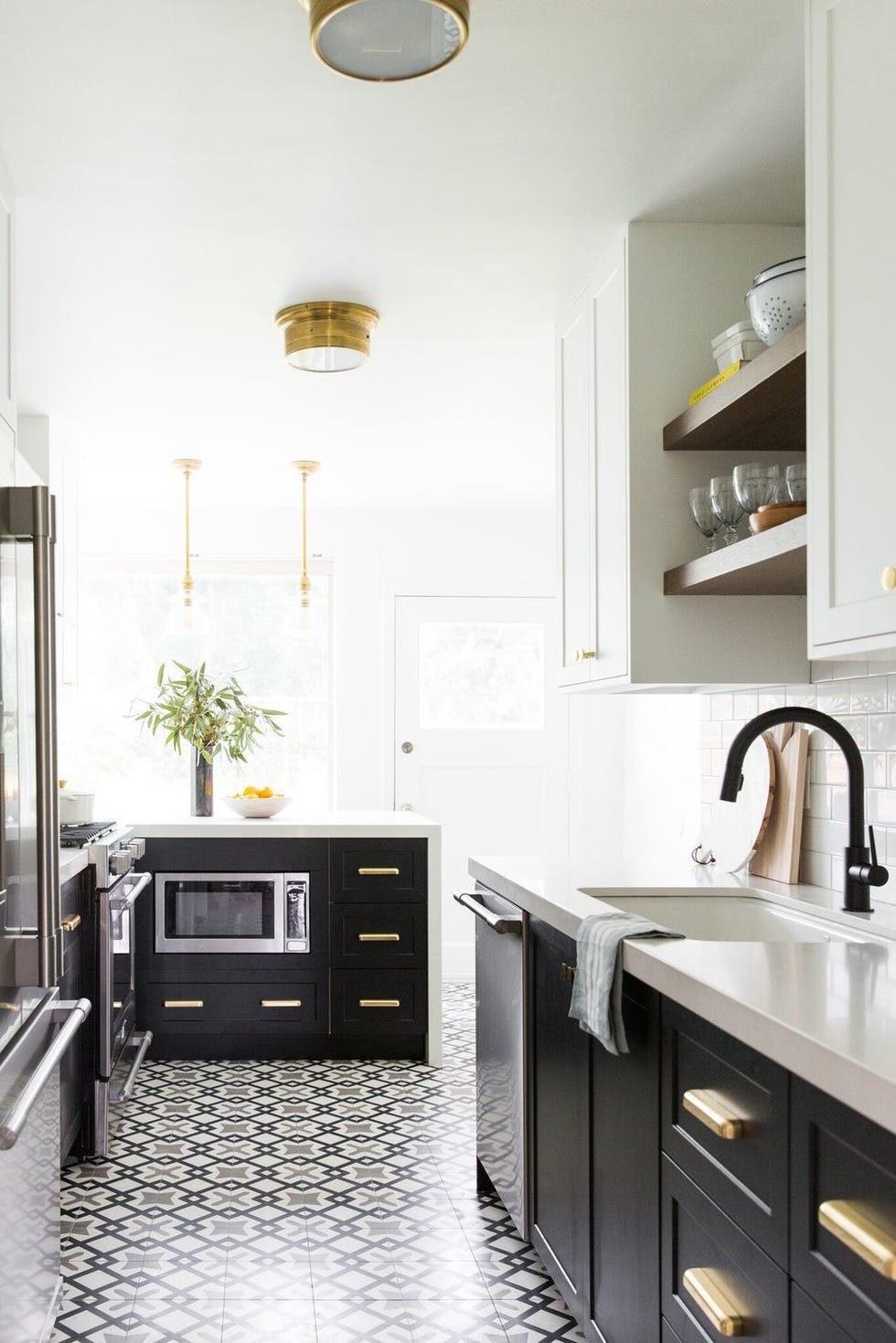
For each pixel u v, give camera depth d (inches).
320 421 173.8
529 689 248.7
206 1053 179.6
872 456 63.6
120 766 240.5
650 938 76.2
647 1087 73.9
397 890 179.6
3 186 91.2
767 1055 53.5
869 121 64.0
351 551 245.1
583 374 120.6
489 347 140.9
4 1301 72.4
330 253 112.3
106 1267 106.0
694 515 102.0
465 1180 128.0
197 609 203.0
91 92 82.4
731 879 111.1
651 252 106.6
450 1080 168.7
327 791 245.1
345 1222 116.3
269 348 140.3
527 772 247.8
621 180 97.9
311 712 245.4
